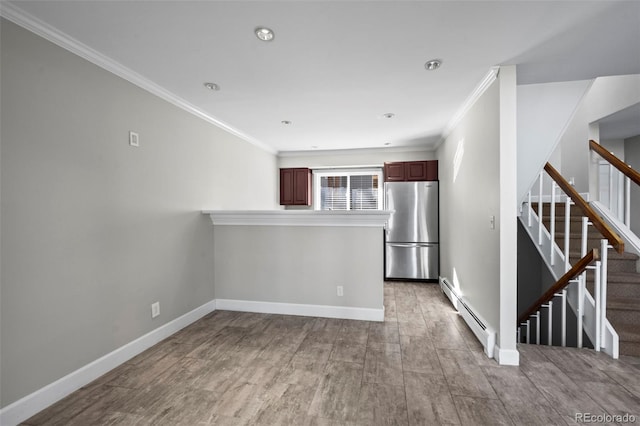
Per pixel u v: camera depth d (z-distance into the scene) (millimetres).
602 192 4277
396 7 1532
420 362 2176
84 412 1646
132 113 2301
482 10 1554
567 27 1695
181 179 2869
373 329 2799
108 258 2088
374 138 4449
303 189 5469
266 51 1984
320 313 3133
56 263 1757
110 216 2109
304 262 3168
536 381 1904
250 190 4379
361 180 5578
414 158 5109
